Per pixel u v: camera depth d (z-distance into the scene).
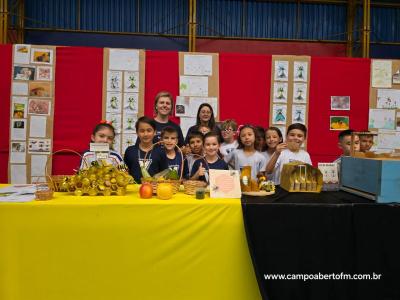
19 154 3.44
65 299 1.43
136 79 3.50
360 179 1.66
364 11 4.16
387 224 1.47
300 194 1.71
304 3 4.59
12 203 1.40
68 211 1.41
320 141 3.66
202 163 2.17
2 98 3.40
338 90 3.66
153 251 1.45
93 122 3.48
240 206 1.46
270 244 1.45
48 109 3.44
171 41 4.47
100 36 4.38
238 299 1.48
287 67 3.62
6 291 1.39
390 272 1.47
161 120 3.09
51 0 4.32
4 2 3.77
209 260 1.47
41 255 1.41
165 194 1.52
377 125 3.69
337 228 1.46
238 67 3.59
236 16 4.55
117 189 1.61
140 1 4.43
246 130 2.44
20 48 3.39
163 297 1.46
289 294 1.45
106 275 1.44
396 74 3.68
